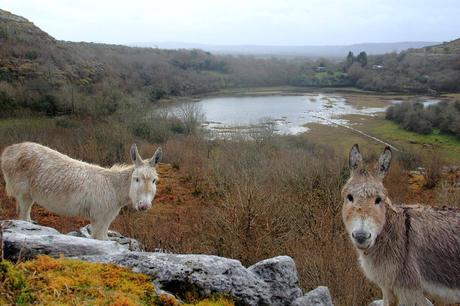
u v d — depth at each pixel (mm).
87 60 50031
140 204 6844
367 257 4277
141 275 3676
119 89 40719
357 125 42938
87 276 3451
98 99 32250
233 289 3924
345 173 12734
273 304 4098
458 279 4121
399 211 4320
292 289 4340
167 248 7840
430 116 39344
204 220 10430
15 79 36469
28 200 7367
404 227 4207
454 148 32031
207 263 4035
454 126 36938
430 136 36656
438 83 71438
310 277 6594
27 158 7168
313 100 64875
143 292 3447
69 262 3629
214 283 3895
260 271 4328
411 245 4148
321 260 6801
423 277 4160
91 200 7027
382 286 4309
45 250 4094
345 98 66938
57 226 10906
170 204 13664
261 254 8102
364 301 5949
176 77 62094
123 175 7234
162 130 28016
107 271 3625
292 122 45062
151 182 7020
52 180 7008
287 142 28016
